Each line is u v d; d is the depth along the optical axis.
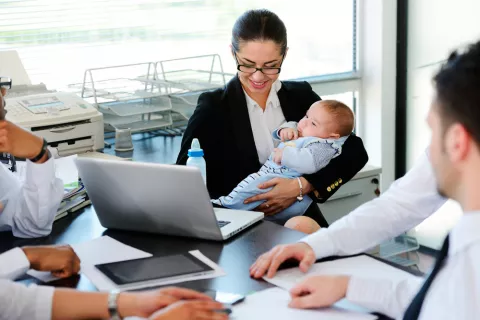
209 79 3.50
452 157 0.97
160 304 1.33
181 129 3.37
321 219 2.45
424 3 3.96
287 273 1.52
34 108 2.65
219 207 2.21
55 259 1.54
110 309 1.35
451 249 1.02
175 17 3.54
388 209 1.64
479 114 0.93
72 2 3.27
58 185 1.86
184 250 1.69
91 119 2.71
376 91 4.09
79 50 3.33
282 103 2.52
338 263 1.57
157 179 1.68
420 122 4.11
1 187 1.91
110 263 1.59
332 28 4.06
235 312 1.33
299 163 2.33
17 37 3.19
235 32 2.34
